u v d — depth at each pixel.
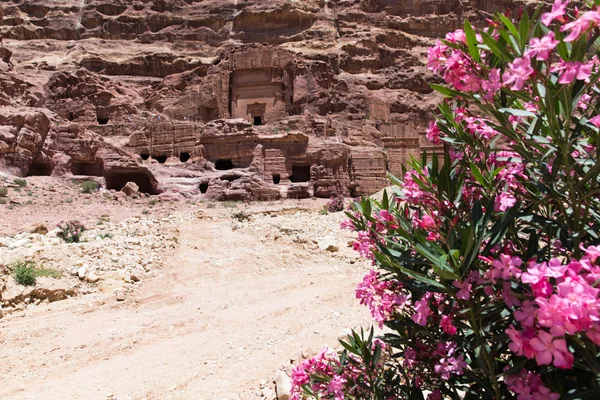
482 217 2.57
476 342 2.40
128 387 6.48
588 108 2.36
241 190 36.69
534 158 2.49
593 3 2.01
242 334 8.48
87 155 38.28
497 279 2.24
